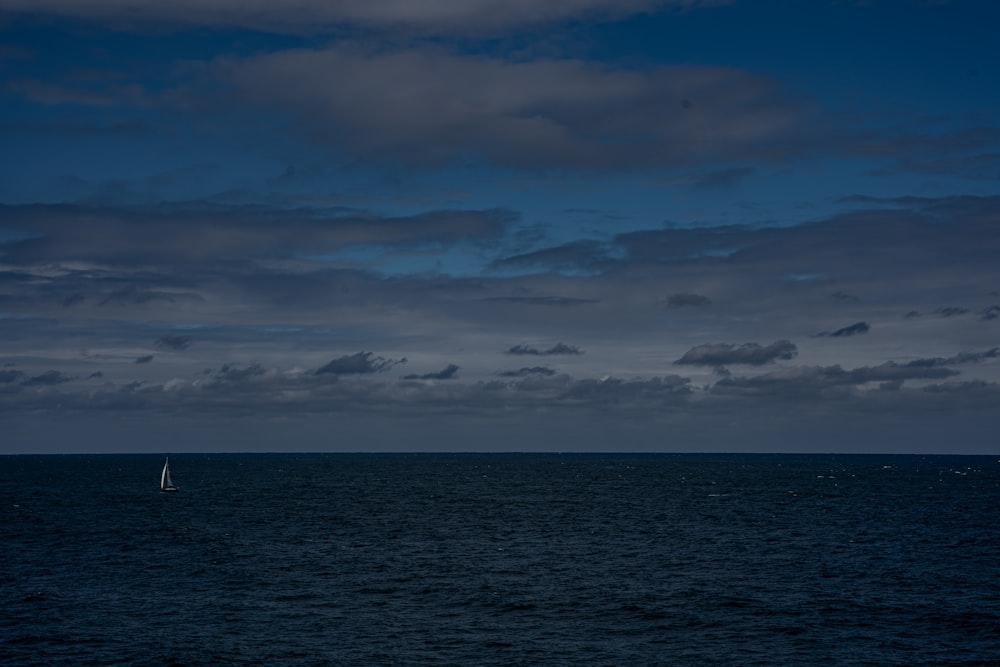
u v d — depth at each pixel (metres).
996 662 47.75
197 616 57.16
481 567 76.19
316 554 83.31
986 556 82.62
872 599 62.50
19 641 50.84
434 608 59.94
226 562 77.88
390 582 68.88
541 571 74.25
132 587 66.25
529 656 48.81
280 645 50.59
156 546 88.00
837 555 83.44
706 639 52.31
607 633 53.66
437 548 88.31
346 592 65.00
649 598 62.97
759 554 84.25
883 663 47.59
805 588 66.56
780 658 48.50
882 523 113.19
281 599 62.44
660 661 47.94
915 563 78.38
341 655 48.75
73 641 50.97
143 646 50.09
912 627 54.91
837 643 51.38
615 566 77.00
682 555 83.62
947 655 49.00
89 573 72.06
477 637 52.53
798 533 101.69
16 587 65.81
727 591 65.44
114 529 103.19
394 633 53.41
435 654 49.09
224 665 46.78
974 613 58.19
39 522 111.06
